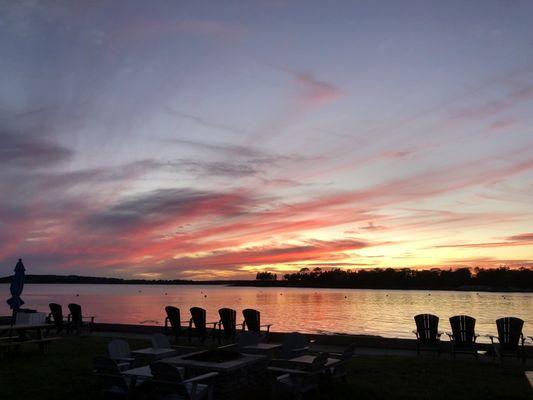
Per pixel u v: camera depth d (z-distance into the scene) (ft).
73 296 371.56
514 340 31.83
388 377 27.94
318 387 24.11
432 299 314.35
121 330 50.57
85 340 44.11
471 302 268.62
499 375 28.37
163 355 26.27
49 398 23.88
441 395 24.04
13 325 37.22
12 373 29.35
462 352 33.35
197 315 40.57
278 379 22.89
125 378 22.26
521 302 270.05
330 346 40.40
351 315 153.48
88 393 24.73
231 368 21.33
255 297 349.41
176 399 20.24
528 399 23.32
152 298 328.49
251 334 29.37
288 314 158.20
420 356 35.22
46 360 33.63
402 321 128.67
